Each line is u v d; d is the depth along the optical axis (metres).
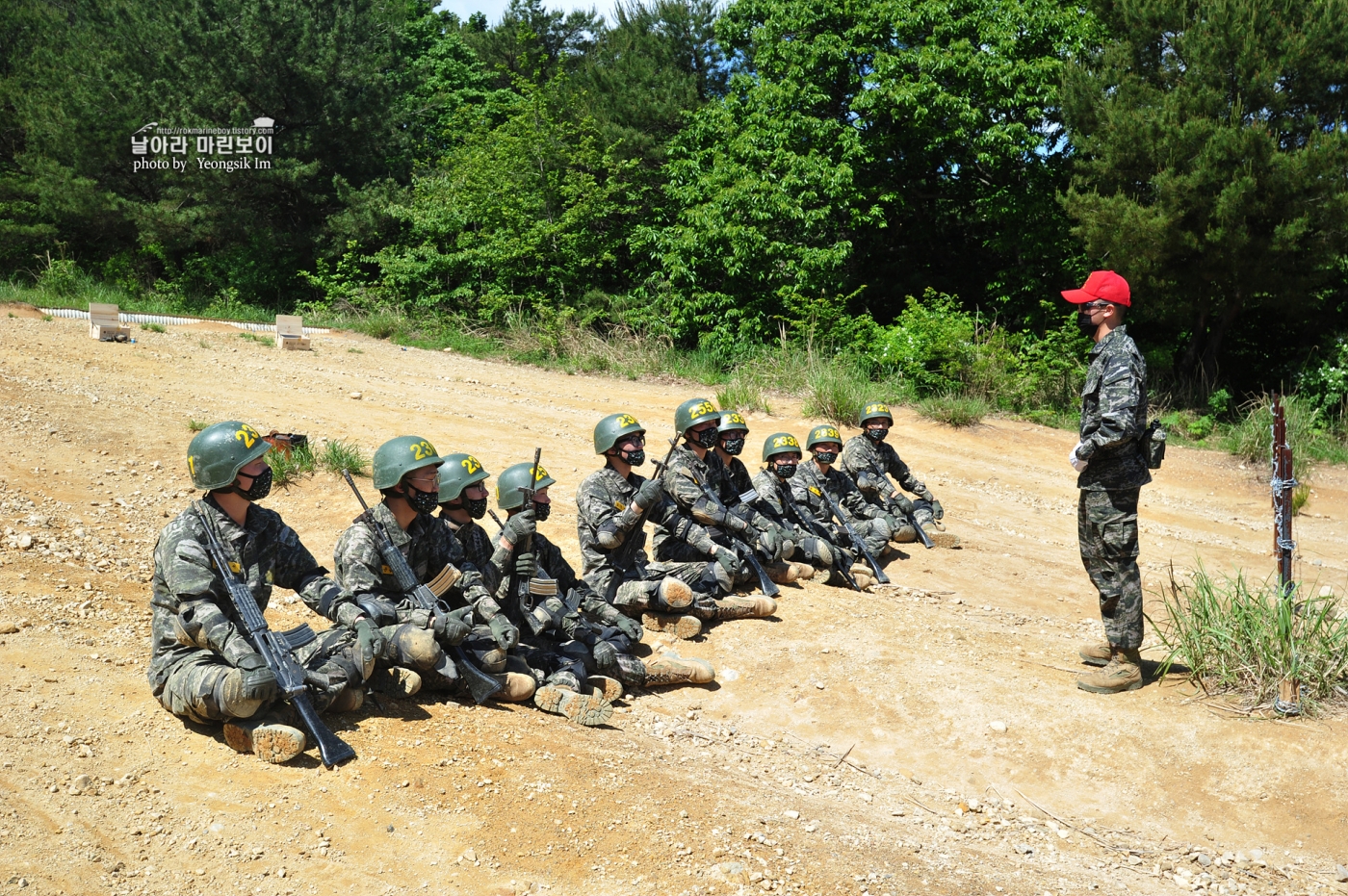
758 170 20.56
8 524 7.33
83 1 26.58
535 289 22.94
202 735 4.55
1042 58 18.92
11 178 24.06
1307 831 4.93
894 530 9.71
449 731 4.92
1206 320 18.91
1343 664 5.85
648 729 5.77
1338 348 16.84
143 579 6.88
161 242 24.34
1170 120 15.91
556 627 6.07
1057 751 5.64
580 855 4.18
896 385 16.88
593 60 31.20
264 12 23.56
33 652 5.11
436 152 29.77
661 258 21.25
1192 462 14.44
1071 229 17.44
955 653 6.82
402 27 29.06
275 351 16.45
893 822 4.98
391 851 4.01
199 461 4.59
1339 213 15.12
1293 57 15.38
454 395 14.74
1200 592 6.93
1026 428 15.37
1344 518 12.18
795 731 5.96
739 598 7.31
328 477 9.77
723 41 22.53
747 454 12.53
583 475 10.75
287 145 24.64
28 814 3.80
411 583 5.26
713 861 4.26
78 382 11.84
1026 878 4.54
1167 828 5.05
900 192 21.80
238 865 3.79
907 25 19.52
